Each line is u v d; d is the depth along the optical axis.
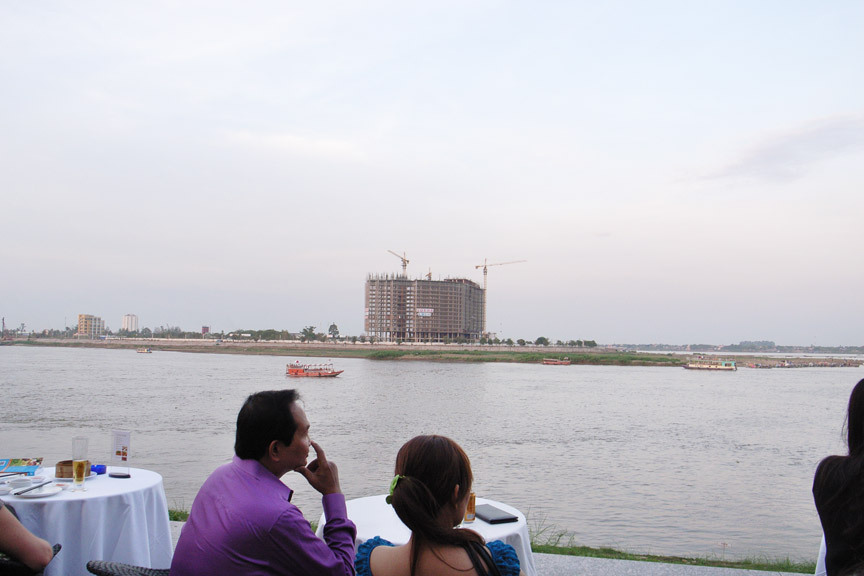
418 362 148.88
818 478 2.62
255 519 3.08
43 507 4.71
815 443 32.53
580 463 25.69
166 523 5.51
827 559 2.51
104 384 62.97
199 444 27.47
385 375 94.25
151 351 197.50
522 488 20.72
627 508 17.94
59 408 41.16
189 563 3.13
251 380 74.69
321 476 3.59
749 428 38.50
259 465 3.34
